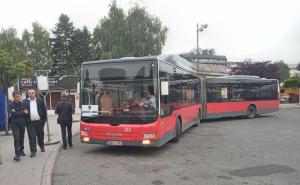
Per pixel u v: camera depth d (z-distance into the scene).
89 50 72.88
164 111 12.15
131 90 11.58
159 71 11.63
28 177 8.28
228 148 13.01
